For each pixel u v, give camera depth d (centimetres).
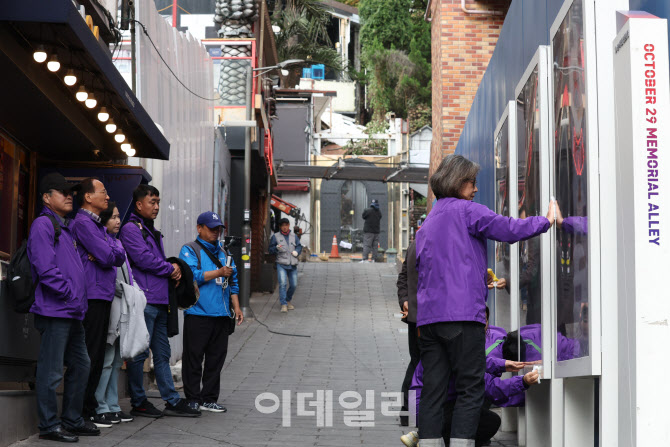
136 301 729
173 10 2161
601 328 430
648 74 380
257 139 1983
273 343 1463
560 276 511
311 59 3183
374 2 5947
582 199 452
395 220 4309
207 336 837
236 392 997
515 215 663
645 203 377
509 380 571
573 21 474
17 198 822
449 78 1862
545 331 536
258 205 2338
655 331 374
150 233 796
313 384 1065
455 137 1850
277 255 1906
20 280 620
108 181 889
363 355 1332
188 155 1294
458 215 513
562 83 505
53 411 642
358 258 3828
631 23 382
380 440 698
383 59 5688
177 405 810
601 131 434
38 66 680
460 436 498
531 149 591
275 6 3069
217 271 838
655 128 379
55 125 778
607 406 429
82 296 649
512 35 927
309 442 683
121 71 1029
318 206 4281
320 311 1912
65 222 662
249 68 1911
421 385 605
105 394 754
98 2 865
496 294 861
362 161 4325
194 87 1361
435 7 2039
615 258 430
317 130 4506
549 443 567
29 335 712
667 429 373
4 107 723
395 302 2073
